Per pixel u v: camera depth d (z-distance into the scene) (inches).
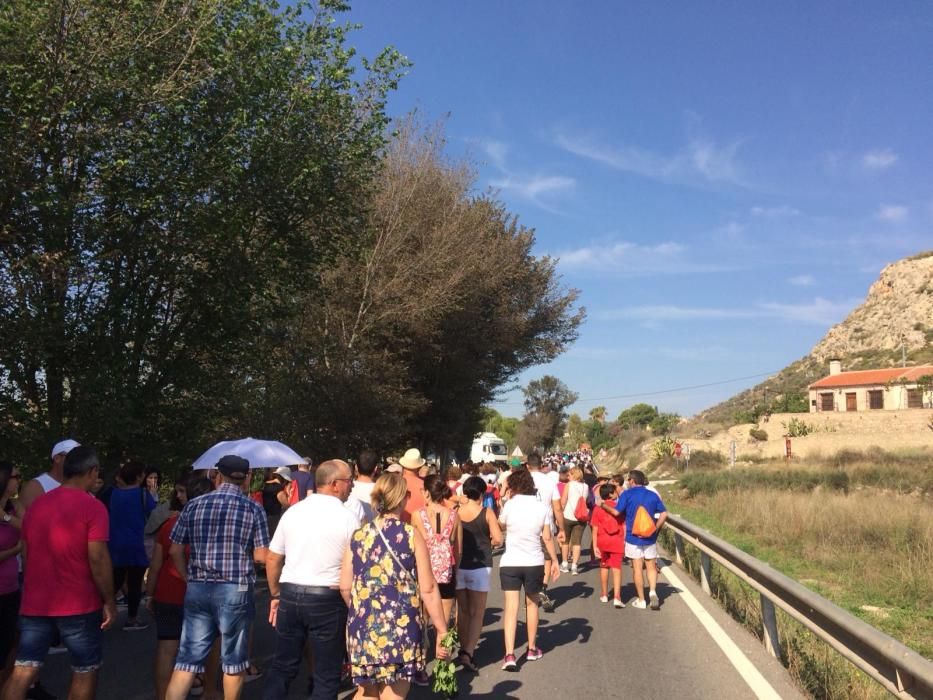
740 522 733.3
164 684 245.1
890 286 5329.7
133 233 504.4
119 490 371.6
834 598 403.9
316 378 829.2
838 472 1407.5
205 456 366.6
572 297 1439.5
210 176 518.0
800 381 4862.2
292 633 213.9
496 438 2127.2
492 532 303.6
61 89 435.2
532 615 306.0
